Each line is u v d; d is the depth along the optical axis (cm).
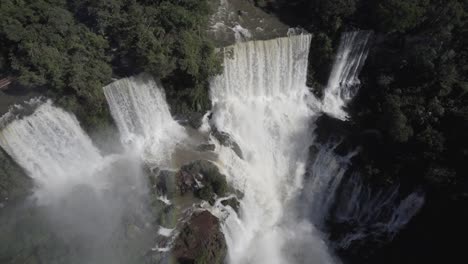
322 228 5491
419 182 5175
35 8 5041
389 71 6003
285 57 5856
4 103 4644
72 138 4859
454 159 5062
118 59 5225
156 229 4625
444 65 5431
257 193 5478
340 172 5544
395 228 5297
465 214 4762
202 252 4444
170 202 4916
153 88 5309
